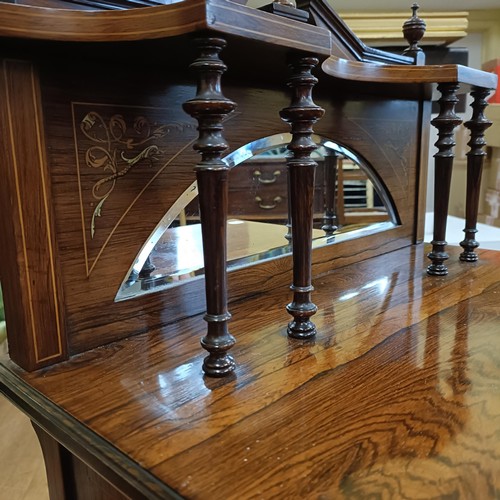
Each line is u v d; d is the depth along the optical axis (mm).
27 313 583
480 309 807
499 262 1130
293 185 619
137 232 695
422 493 373
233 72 738
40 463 1173
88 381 568
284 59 602
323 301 859
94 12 483
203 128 486
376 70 863
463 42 2611
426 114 1297
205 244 524
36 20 469
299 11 664
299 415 488
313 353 639
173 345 670
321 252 1057
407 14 2072
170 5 460
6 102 536
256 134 864
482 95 1067
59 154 595
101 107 632
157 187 711
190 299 778
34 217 575
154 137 698
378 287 943
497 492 374
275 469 404
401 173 1268
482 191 2514
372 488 379
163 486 386
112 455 428
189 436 454
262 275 923
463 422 473
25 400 532
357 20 2035
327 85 939
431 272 1025
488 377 569
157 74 687
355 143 1111
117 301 683
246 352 642
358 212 1163
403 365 603
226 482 389
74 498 605
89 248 642
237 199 872
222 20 456
